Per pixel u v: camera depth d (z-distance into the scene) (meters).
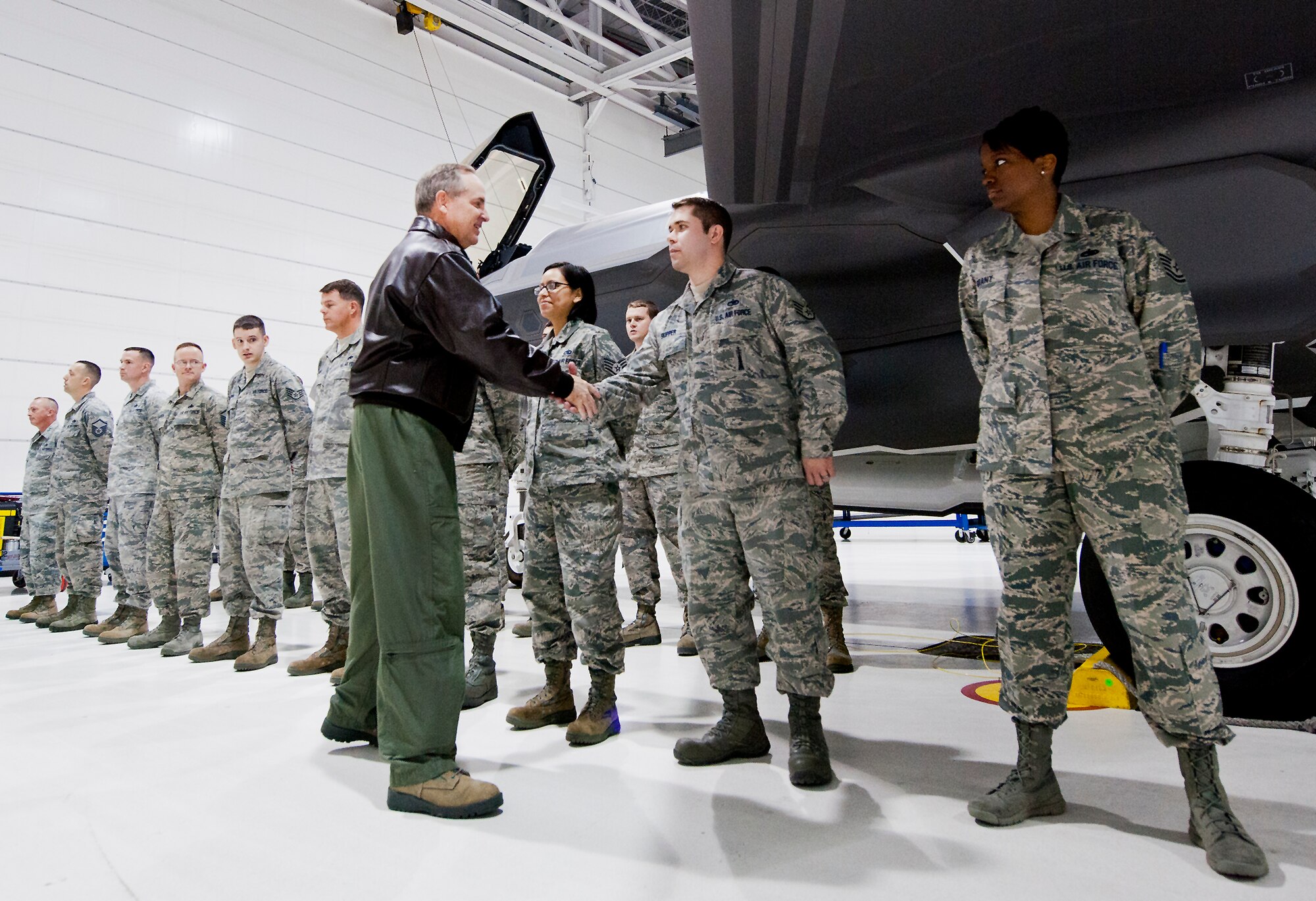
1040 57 1.82
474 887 1.11
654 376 1.86
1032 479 1.35
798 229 2.53
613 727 1.94
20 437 7.83
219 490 3.53
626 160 14.16
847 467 3.46
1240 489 1.89
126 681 2.82
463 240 1.72
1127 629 1.26
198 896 1.12
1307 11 1.61
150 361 4.01
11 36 8.02
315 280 9.96
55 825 1.42
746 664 1.71
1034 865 1.13
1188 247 1.92
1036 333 1.35
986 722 1.94
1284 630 1.82
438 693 1.47
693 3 1.66
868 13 1.68
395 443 1.48
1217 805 1.17
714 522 1.68
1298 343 2.75
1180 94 1.83
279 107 9.87
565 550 1.94
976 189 2.15
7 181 7.91
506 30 11.88
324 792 1.58
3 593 7.33
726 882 1.10
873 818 1.33
